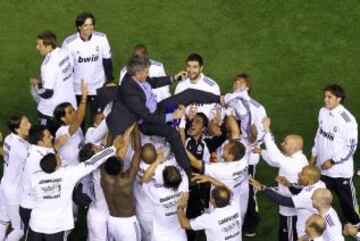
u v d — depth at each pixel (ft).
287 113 114.73
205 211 82.99
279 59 124.36
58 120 90.02
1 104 116.16
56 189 80.84
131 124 79.41
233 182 82.84
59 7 132.98
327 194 77.77
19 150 87.25
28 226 84.02
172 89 117.50
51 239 81.92
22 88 119.03
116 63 123.24
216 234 79.25
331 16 131.44
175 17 131.44
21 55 124.47
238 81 90.84
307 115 114.42
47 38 98.84
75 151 90.22
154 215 82.33
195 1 134.62
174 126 84.38
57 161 80.94
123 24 130.11
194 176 82.02
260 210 98.58
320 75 121.49
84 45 104.27
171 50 125.49
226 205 79.05
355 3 133.80
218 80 120.47
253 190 91.04
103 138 86.33
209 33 128.67
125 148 80.53
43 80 99.60
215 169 82.07
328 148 92.17
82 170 81.10
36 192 80.89
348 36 128.06
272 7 133.18
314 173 81.56
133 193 83.76
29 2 133.80
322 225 76.02
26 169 84.12
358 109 115.14
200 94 85.87
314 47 126.31
